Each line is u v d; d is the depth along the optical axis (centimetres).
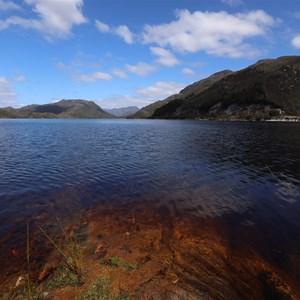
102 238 1138
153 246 1073
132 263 925
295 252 1079
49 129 9844
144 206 1575
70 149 4009
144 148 4178
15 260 968
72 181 2125
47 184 2027
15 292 781
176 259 971
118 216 1409
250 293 805
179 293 768
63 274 838
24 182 2075
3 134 7094
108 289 765
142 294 751
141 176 2325
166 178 2267
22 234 1177
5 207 1517
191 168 2694
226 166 2814
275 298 789
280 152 3784
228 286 829
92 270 870
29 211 1461
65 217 1382
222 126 10775
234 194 1845
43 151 3762
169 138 5938
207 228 1284
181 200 1700
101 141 5294
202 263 955
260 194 1853
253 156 3444
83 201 1645
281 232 1265
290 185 2094
